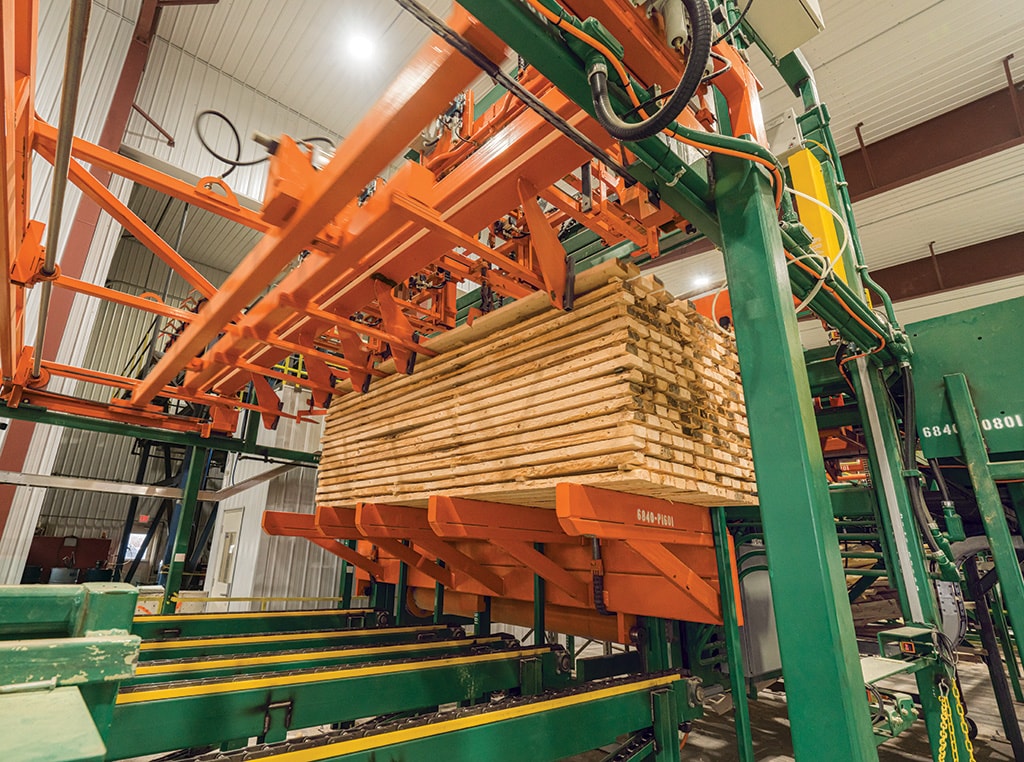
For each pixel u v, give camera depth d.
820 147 4.60
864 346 3.98
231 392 5.79
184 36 10.62
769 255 2.08
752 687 4.39
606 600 4.09
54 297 8.62
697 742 5.32
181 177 10.39
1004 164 8.45
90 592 1.13
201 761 1.80
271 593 7.90
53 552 12.28
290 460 6.84
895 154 8.91
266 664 3.26
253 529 8.34
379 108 2.05
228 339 4.03
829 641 1.72
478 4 1.51
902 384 4.75
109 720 1.02
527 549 3.76
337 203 2.37
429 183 2.65
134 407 5.65
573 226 5.26
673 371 2.94
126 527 13.59
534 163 2.46
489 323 3.46
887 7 7.45
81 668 0.98
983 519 3.76
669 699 2.90
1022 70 7.96
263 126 11.60
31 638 1.10
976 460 3.84
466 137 3.65
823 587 1.76
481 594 5.32
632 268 2.88
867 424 4.32
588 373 2.76
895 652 4.32
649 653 3.94
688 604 3.62
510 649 3.79
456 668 3.22
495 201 2.74
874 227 10.20
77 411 5.39
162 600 5.70
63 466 15.09
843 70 8.32
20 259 2.96
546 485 2.81
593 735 2.58
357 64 11.09
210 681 2.45
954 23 7.49
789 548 1.86
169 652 3.72
